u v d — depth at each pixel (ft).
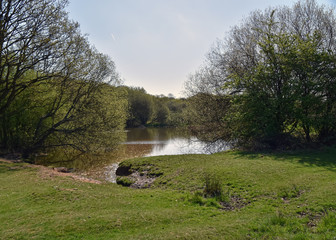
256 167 40.45
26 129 71.72
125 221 21.35
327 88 60.49
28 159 66.18
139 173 51.57
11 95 62.69
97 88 74.64
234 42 88.89
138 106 236.22
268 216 21.97
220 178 36.96
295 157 47.80
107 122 76.13
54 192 29.89
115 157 78.23
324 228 18.51
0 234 18.43
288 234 17.90
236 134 69.46
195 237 18.16
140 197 30.71
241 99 66.39
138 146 100.68
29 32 59.41
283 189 29.17
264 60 72.33
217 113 85.10
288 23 82.94
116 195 31.14
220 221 21.74
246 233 18.65
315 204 23.70
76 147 72.13
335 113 61.72
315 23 78.28
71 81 68.03
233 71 83.10
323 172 34.09
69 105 75.31
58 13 62.95
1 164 49.06
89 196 29.60
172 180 41.98
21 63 62.64
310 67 60.23
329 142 61.67
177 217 22.88
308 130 64.54
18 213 22.99
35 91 68.03
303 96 60.75
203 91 89.76
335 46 72.74
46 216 22.31
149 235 18.58
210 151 80.02
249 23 88.99
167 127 234.17
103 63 74.95
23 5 58.90
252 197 28.71
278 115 63.05
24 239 17.76
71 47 65.67
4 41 57.26
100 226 20.22
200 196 29.81
